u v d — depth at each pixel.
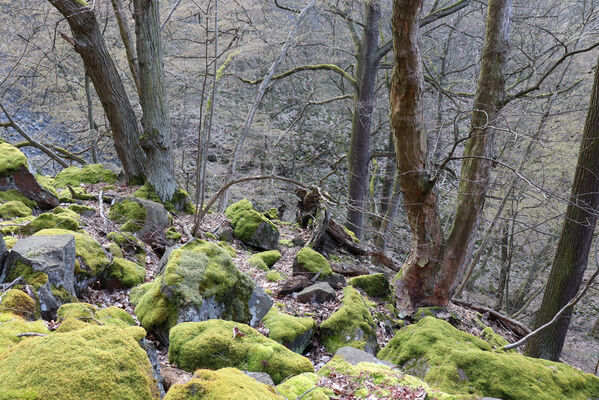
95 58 8.57
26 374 1.88
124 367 2.05
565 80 11.43
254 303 5.03
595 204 6.16
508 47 6.57
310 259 7.29
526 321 15.01
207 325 3.88
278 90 17.78
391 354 5.05
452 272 7.17
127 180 9.73
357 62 13.09
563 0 11.31
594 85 6.25
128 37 9.77
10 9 10.98
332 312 5.92
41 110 13.69
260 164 16.00
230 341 3.65
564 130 10.11
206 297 4.47
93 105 14.06
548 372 4.20
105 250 5.62
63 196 8.11
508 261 13.56
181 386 2.05
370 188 16.31
